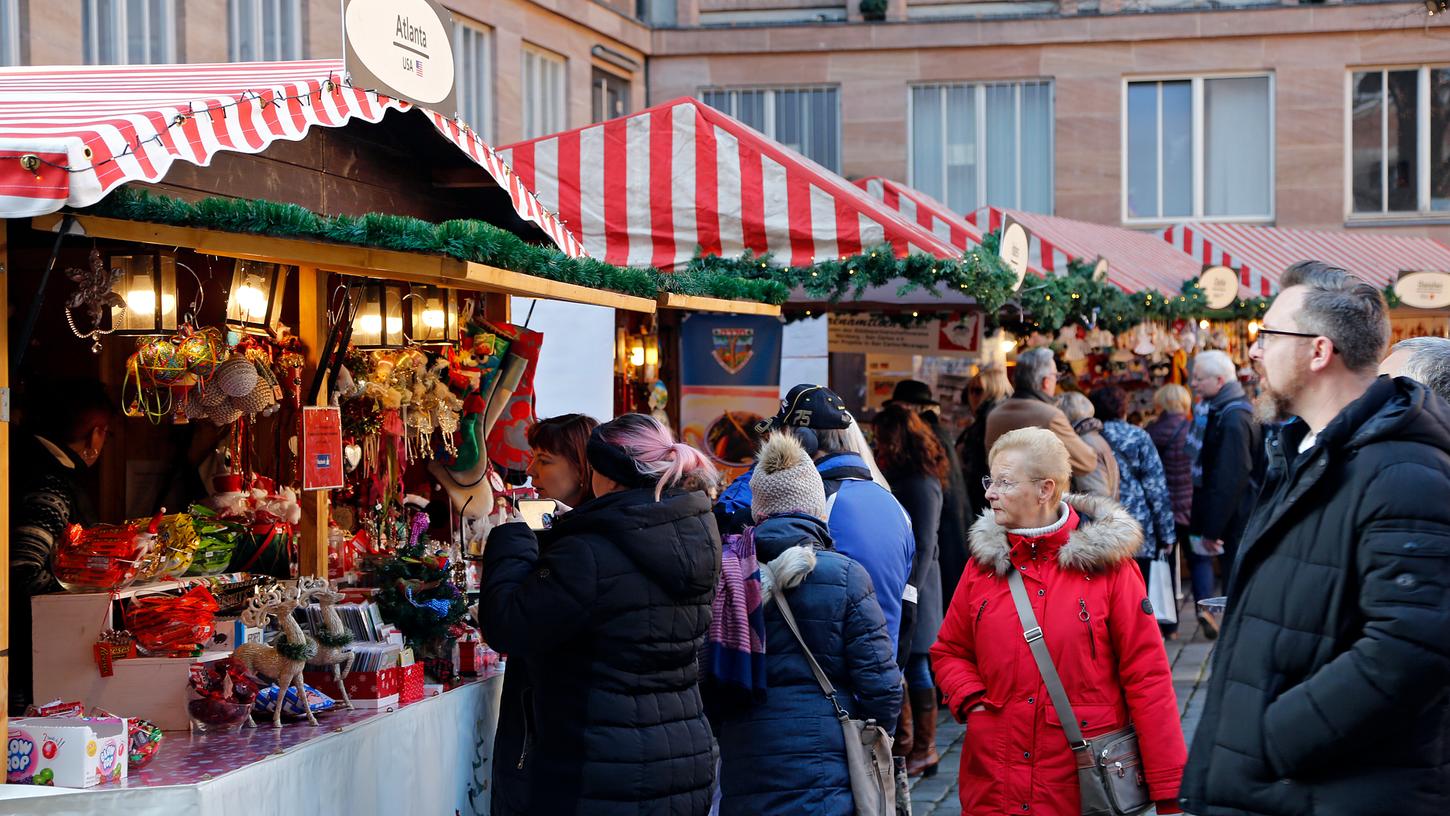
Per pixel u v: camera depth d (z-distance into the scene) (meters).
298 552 4.97
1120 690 3.86
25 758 3.31
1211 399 9.98
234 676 3.96
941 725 8.05
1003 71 20.11
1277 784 2.73
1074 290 9.98
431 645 4.60
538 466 4.00
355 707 4.18
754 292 6.50
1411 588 2.54
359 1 4.12
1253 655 2.79
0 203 2.88
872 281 7.54
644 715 3.56
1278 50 19.81
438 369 5.77
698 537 3.64
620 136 8.03
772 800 3.95
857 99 20.12
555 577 3.54
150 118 3.22
